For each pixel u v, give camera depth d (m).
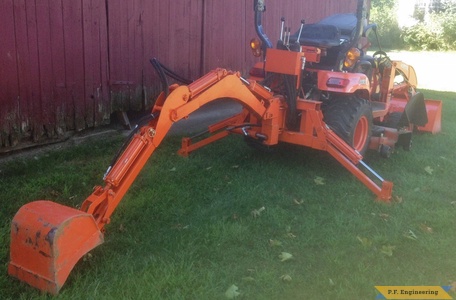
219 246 4.22
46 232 3.40
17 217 3.57
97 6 7.02
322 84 5.72
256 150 6.65
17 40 6.11
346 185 5.56
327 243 4.30
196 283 3.67
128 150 4.05
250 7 9.98
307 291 3.64
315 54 5.79
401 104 7.62
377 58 7.11
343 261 4.02
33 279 3.49
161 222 4.63
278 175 5.80
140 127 4.29
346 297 3.57
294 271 3.89
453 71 17.69
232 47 9.76
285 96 5.77
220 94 4.86
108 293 3.52
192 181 5.59
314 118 5.56
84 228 3.58
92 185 5.56
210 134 7.50
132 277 3.71
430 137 7.71
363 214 4.88
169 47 8.33
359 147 6.13
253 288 3.67
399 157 6.59
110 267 3.84
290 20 11.09
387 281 3.77
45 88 6.52
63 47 6.65
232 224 4.55
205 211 4.85
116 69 7.46
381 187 5.34
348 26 6.56
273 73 5.80
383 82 7.05
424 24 26.84
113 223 4.55
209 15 9.05
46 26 6.41
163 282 3.64
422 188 5.57
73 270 3.79
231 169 6.00
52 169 5.95
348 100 5.98
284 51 5.55
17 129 6.27
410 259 4.11
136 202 4.96
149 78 8.04
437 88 13.50
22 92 6.25
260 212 4.83
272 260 4.04
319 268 3.95
